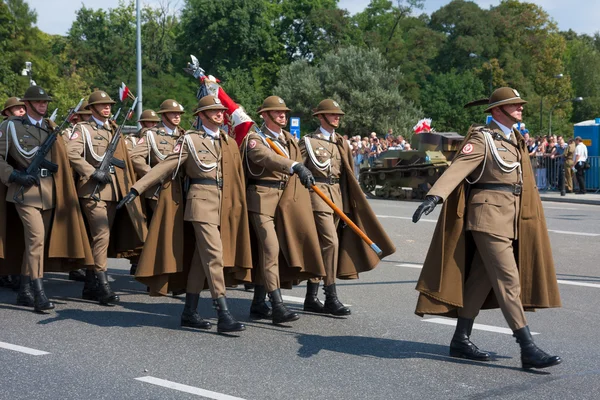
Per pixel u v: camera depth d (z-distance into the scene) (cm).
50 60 7819
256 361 727
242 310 971
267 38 8006
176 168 843
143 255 849
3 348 772
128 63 8012
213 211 845
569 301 1023
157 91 7550
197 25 7944
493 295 739
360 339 814
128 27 8531
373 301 1025
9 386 648
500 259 697
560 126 8725
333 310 934
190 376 677
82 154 1041
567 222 1936
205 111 854
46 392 633
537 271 711
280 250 912
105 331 848
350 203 956
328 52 7650
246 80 7606
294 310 966
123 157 1079
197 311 892
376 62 6919
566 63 11031
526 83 8531
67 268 1013
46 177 962
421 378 672
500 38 9075
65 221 977
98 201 1027
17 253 1021
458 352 739
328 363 720
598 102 10644
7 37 6806
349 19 8325
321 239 932
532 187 718
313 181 826
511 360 732
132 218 1066
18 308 967
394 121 6688
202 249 843
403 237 1652
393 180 3112
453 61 8788
